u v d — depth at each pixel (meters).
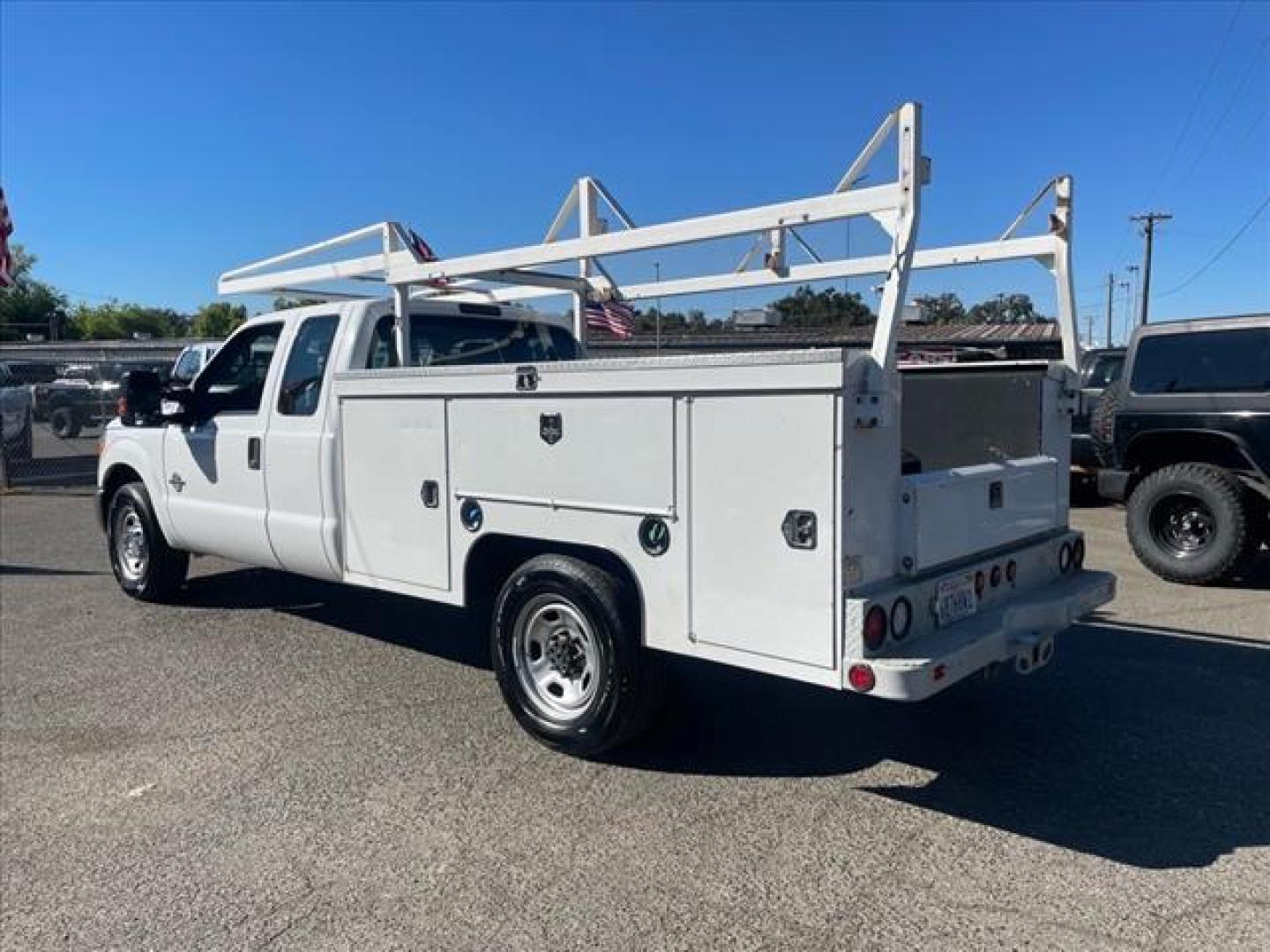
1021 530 4.50
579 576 4.25
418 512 5.06
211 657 6.10
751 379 3.67
